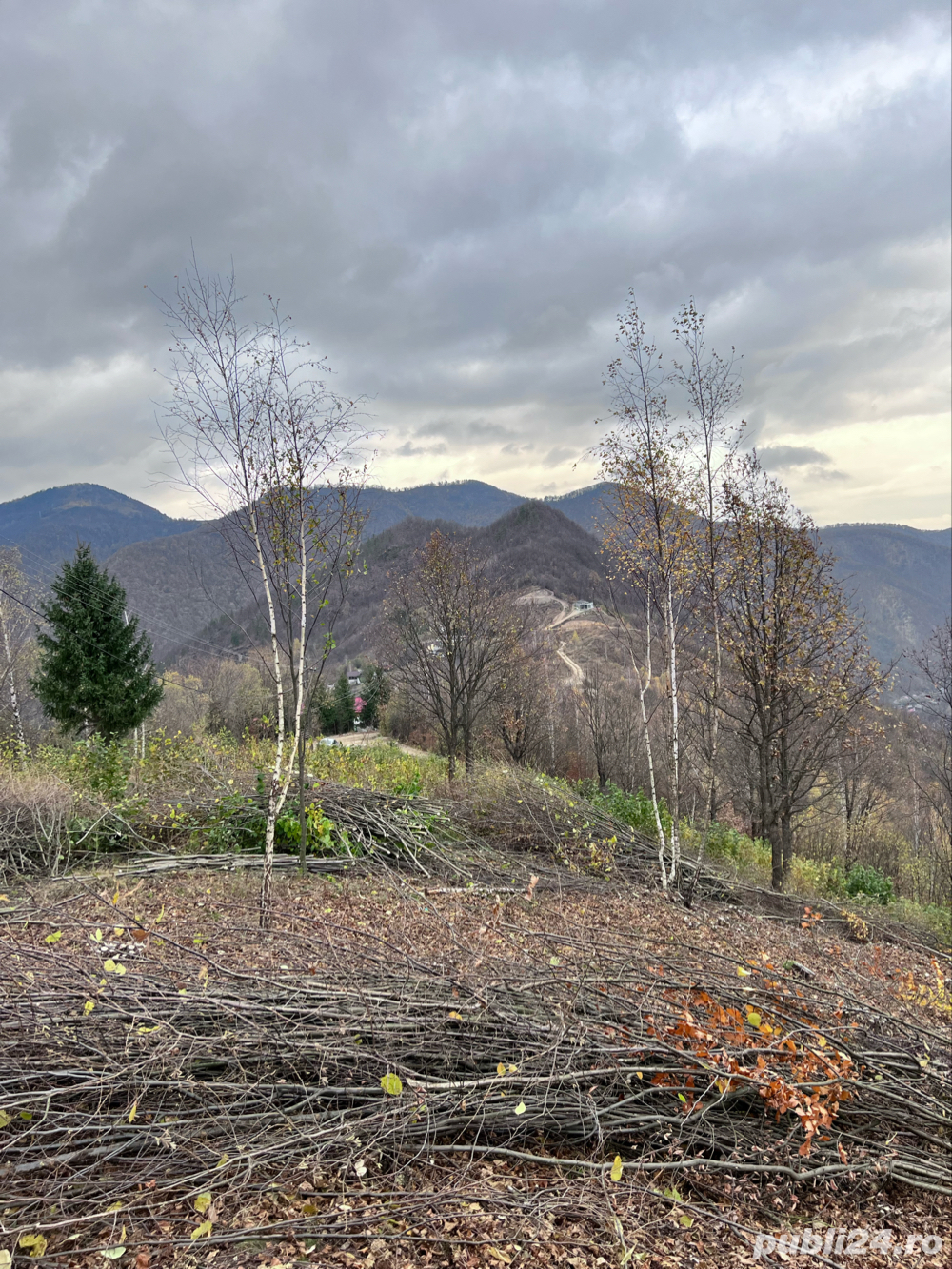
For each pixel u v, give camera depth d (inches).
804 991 203.5
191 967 164.6
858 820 862.5
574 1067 148.5
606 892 380.8
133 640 970.1
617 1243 120.1
